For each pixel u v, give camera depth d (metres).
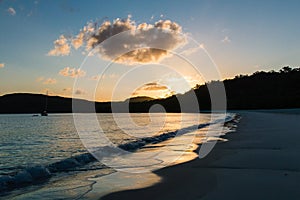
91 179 7.54
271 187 5.92
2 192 6.42
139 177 7.61
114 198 5.80
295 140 14.08
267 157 9.52
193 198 5.51
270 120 33.38
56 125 44.59
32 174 7.90
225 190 5.83
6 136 26.36
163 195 5.84
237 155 10.19
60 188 6.68
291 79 122.12
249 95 118.12
